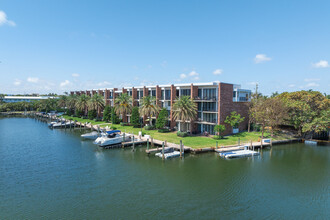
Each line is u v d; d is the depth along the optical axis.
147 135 49.16
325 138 53.41
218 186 25.97
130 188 25.38
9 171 30.95
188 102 49.06
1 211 20.47
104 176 29.03
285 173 30.34
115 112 72.25
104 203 21.98
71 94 103.81
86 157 37.91
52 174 29.83
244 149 41.16
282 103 50.41
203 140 46.19
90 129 68.88
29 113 124.44
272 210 20.88
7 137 56.66
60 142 50.47
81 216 19.69
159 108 59.28
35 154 39.94
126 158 37.19
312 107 53.03
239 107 55.31
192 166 32.88
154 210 20.66
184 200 22.58
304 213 20.44
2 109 130.12
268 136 51.81
